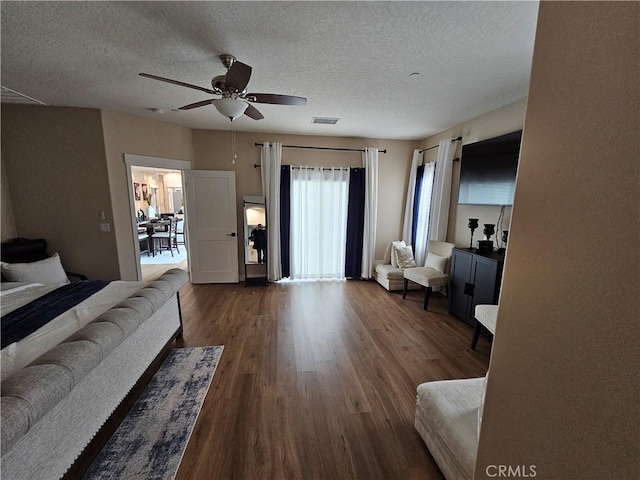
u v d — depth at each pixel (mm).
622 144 443
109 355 1599
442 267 3670
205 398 1962
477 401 1500
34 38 1853
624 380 449
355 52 2021
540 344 636
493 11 1567
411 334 2945
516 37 1812
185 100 3041
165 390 2037
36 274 2875
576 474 548
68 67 2268
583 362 526
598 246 490
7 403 952
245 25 1727
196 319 3271
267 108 3262
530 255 671
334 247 4961
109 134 3404
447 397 1527
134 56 2098
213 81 2109
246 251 4641
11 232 3295
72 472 1308
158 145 3910
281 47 1966
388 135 4562
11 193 3270
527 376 681
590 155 506
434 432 1463
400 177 4953
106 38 1862
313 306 3701
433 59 2107
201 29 1767
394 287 4301
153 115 3631
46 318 1873
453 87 2613
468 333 2979
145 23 1707
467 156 3359
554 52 599
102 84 2609
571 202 549
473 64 2178
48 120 3221
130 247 3719
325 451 1562
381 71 2312
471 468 1168
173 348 2621
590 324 509
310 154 4711
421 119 3621
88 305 2105
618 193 451
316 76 2412
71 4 1527
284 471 1447
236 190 4641
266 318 3311
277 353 2549
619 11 450
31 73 2375
